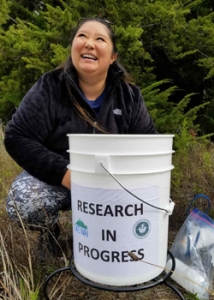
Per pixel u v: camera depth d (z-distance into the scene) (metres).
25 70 3.83
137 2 3.91
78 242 1.33
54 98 1.76
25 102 1.72
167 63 4.66
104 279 1.27
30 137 1.68
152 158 1.21
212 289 1.66
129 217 1.21
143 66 4.22
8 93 4.06
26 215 1.75
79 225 1.30
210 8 5.48
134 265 1.26
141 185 1.21
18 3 5.65
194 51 4.12
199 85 5.05
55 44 3.65
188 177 2.62
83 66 1.71
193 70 4.71
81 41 1.70
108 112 1.85
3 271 1.60
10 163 3.26
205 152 3.08
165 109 4.00
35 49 3.64
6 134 1.67
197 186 2.53
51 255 1.82
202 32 4.27
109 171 1.18
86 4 3.80
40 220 1.78
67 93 1.78
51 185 1.76
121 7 3.83
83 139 1.21
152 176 1.23
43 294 1.54
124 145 1.16
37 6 5.83
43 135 1.74
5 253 1.60
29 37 3.99
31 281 1.53
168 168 1.29
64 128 1.79
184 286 1.64
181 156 2.90
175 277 1.69
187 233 1.71
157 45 4.22
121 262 1.24
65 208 1.93
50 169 1.55
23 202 1.73
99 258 1.26
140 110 1.98
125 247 1.23
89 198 1.23
